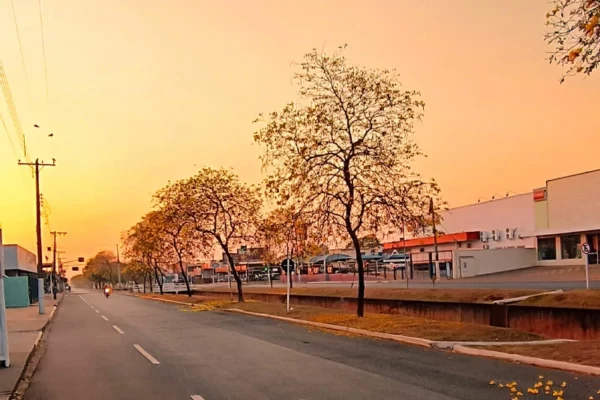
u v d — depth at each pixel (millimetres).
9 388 10836
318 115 21750
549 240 49969
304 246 23250
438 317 22766
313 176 21891
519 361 13172
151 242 57000
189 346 17203
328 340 18062
